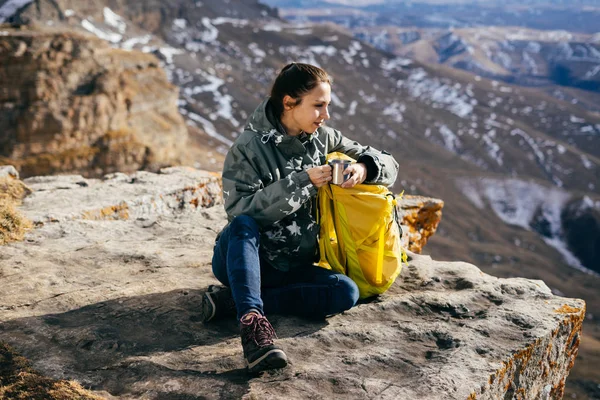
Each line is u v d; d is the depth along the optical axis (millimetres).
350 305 3539
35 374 2873
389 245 3736
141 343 3314
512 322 3557
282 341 3301
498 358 3107
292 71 3340
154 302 3873
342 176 3328
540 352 3406
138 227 5883
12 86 57500
